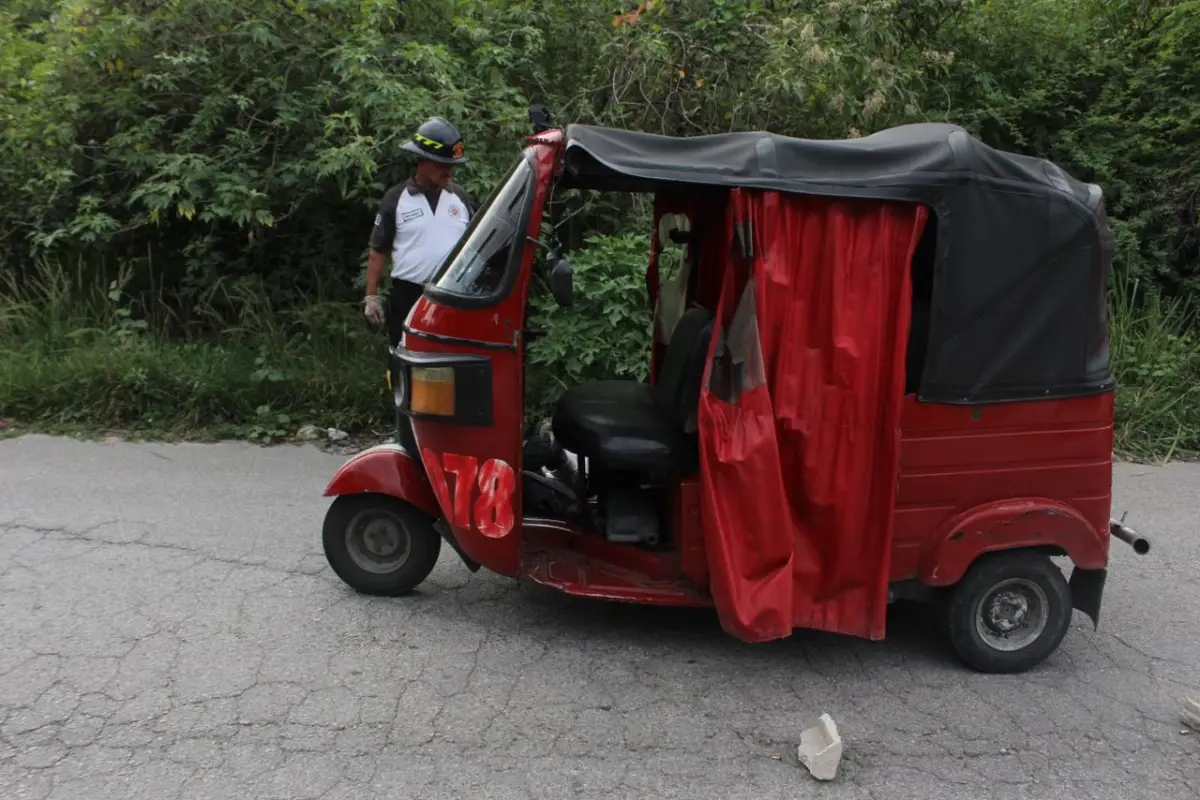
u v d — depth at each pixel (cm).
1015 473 395
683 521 396
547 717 354
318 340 790
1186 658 427
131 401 728
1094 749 350
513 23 868
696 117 852
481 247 399
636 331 717
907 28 925
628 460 406
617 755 332
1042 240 385
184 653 390
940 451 387
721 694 377
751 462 372
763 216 369
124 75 838
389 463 433
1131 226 897
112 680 367
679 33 835
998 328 385
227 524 540
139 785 304
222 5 807
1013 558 397
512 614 439
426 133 586
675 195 499
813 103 817
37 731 332
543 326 717
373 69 766
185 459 661
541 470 481
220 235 835
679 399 425
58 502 565
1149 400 789
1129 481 705
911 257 370
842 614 390
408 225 602
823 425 378
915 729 359
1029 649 404
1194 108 923
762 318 371
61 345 772
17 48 890
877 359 374
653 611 450
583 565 423
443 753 329
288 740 332
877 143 382
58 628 408
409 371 407
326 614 430
